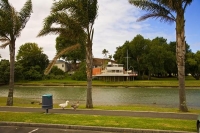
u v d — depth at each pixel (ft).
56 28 59.67
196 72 326.44
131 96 150.30
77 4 58.18
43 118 42.65
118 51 357.00
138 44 328.08
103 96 152.05
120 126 36.04
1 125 39.96
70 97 145.18
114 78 300.81
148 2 59.77
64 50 61.05
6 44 70.23
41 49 352.08
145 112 49.11
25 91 199.52
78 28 59.16
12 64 68.03
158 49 310.45
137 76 344.90
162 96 148.15
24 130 36.42
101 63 429.38
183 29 56.24
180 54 56.18
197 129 32.24
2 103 75.36
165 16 59.93
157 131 33.50
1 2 65.10
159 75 398.62
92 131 35.63
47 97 47.32
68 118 42.42
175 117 43.21
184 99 55.31
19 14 67.92
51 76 335.06
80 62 379.96
